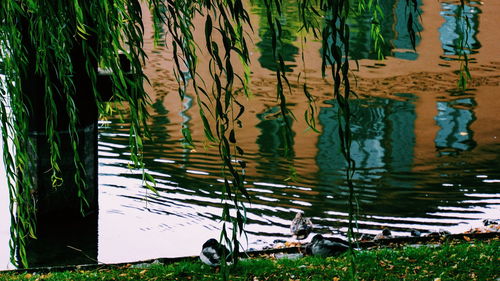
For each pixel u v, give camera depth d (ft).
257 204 50.19
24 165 22.06
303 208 49.62
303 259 34.68
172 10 18.97
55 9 20.98
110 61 20.35
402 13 130.41
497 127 68.80
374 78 87.45
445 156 60.59
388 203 50.39
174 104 76.43
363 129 68.23
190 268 33.76
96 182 49.55
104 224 47.29
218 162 58.75
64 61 22.33
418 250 34.73
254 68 92.79
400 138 65.46
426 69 92.02
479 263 32.63
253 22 122.72
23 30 42.04
